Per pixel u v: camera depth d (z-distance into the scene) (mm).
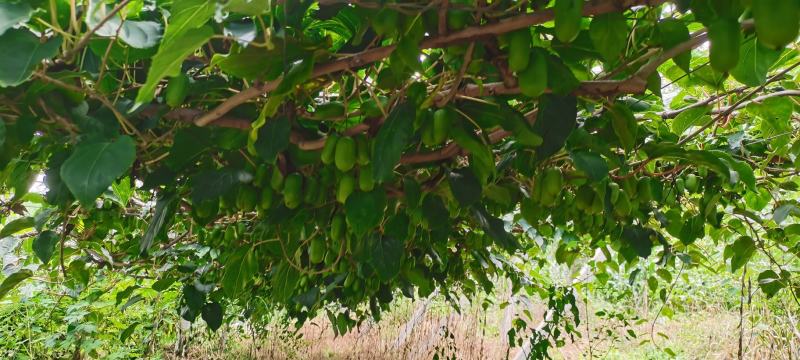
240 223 2514
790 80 2088
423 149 1696
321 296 3373
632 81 1284
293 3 1211
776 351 5281
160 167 1663
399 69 1256
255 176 1715
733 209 2895
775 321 5379
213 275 3020
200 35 909
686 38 1200
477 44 1190
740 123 2691
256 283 3791
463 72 1207
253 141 1354
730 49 875
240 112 1491
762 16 711
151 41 1134
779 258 4973
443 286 4012
